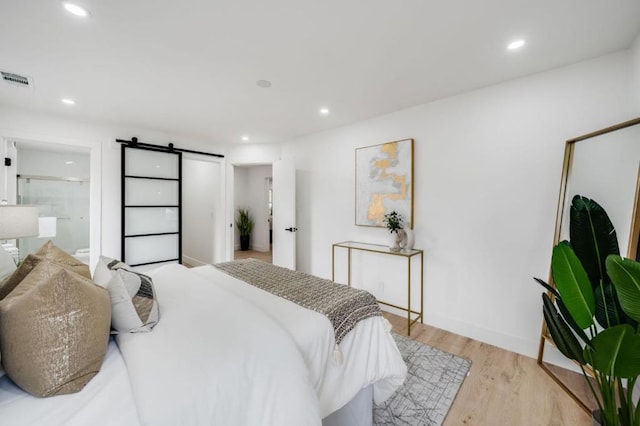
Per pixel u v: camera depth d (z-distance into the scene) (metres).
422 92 2.57
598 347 1.13
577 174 1.99
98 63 2.02
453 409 1.70
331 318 1.48
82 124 3.30
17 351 0.85
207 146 4.40
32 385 0.86
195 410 0.85
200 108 2.96
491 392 1.84
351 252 3.55
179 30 1.65
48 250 1.53
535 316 2.24
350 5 1.45
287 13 1.51
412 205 2.94
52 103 2.77
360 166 3.39
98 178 3.40
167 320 1.29
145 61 2.00
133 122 3.43
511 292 2.36
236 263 2.64
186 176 5.88
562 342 1.43
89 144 3.34
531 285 2.26
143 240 3.75
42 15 1.50
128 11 1.48
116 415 0.79
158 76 2.23
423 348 2.40
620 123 1.77
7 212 2.16
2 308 0.88
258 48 1.85
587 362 1.32
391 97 2.69
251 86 2.43
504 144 2.37
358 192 3.43
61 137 3.16
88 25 1.59
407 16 1.54
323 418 1.36
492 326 2.46
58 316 0.91
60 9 1.45
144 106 2.88
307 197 4.11
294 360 1.11
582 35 1.71
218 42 1.78
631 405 1.21
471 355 2.29
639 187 1.63
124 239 3.51
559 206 2.08
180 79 2.28
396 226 2.91
